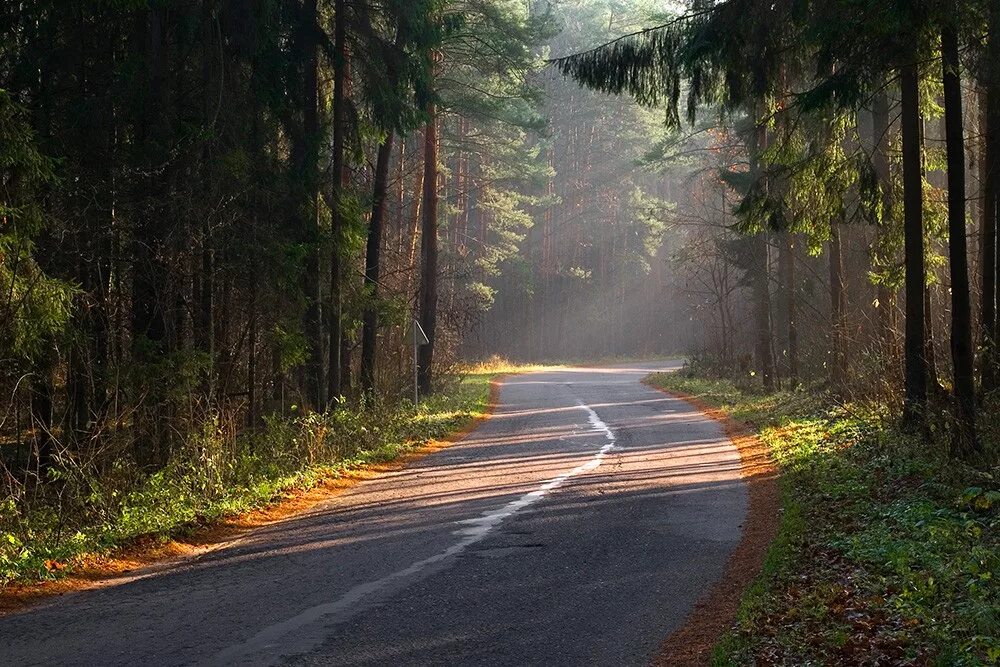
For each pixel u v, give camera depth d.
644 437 22.20
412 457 19.50
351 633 7.02
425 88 22.09
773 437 20.19
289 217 20.14
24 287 12.44
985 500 9.82
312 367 21.64
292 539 10.98
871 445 15.95
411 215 44.59
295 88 20.69
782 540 10.05
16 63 15.85
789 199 17.36
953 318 13.89
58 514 11.65
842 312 24.48
